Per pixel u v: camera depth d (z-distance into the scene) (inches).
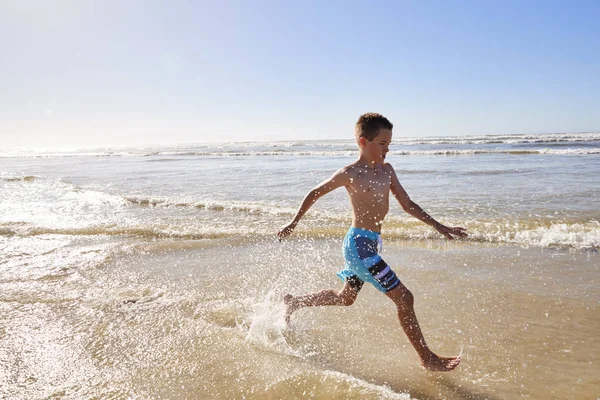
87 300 149.3
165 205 362.6
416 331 99.3
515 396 87.9
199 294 154.4
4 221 299.9
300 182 493.4
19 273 182.4
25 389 93.0
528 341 112.1
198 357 106.7
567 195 333.1
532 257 187.5
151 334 120.6
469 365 101.2
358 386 90.2
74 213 331.9
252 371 99.1
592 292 144.5
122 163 1053.8
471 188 392.5
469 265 179.5
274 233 249.4
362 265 101.9
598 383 91.4
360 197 105.7
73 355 108.7
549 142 1384.1
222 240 236.2
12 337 119.5
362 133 107.6
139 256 207.8
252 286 162.4
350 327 124.7
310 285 162.6
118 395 90.4
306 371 97.7
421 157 897.5
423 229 242.4
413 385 93.6
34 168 928.3
